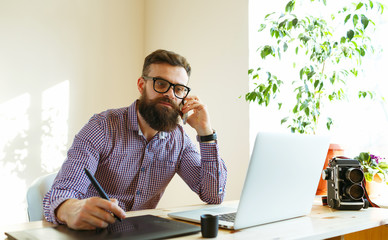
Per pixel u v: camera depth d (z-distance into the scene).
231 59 2.58
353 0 2.30
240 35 2.52
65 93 2.95
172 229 0.95
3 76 2.70
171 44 3.12
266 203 1.04
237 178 2.50
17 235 0.89
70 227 0.97
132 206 1.49
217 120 2.67
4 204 2.66
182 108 1.50
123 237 0.86
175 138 1.57
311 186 1.20
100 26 3.17
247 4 2.48
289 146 1.06
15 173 2.71
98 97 3.13
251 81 2.45
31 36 2.82
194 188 1.58
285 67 2.62
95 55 3.13
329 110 2.47
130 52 3.35
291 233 0.95
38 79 2.84
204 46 2.80
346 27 2.34
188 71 1.49
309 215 1.24
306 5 2.54
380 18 2.26
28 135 2.77
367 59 2.32
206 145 1.52
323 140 1.19
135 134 1.46
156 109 1.38
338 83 2.34
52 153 2.87
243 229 1.00
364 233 1.57
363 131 2.35
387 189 1.98
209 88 2.75
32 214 1.39
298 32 2.49
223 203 1.53
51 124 2.88
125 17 3.33
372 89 2.29
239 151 2.49
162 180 1.55
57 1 2.95
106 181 1.46
